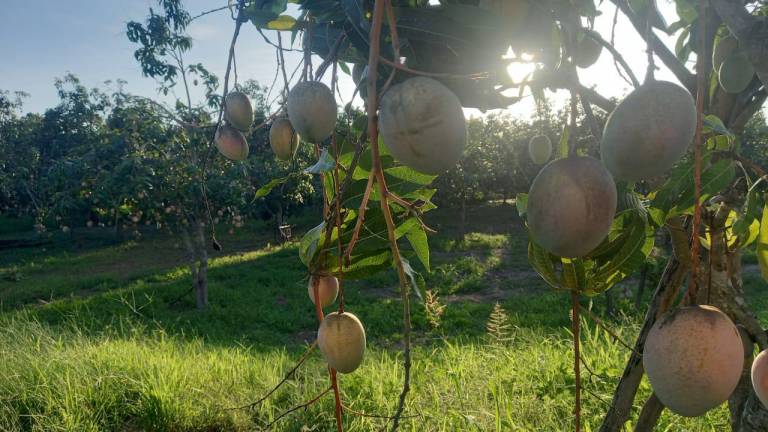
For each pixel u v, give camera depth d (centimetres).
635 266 106
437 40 91
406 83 81
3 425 414
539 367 473
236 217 1320
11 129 2988
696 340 84
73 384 473
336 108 107
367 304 1114
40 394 448
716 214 150
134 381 475
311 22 109
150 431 437
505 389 434
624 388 190
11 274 1616
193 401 468
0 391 453
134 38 841
